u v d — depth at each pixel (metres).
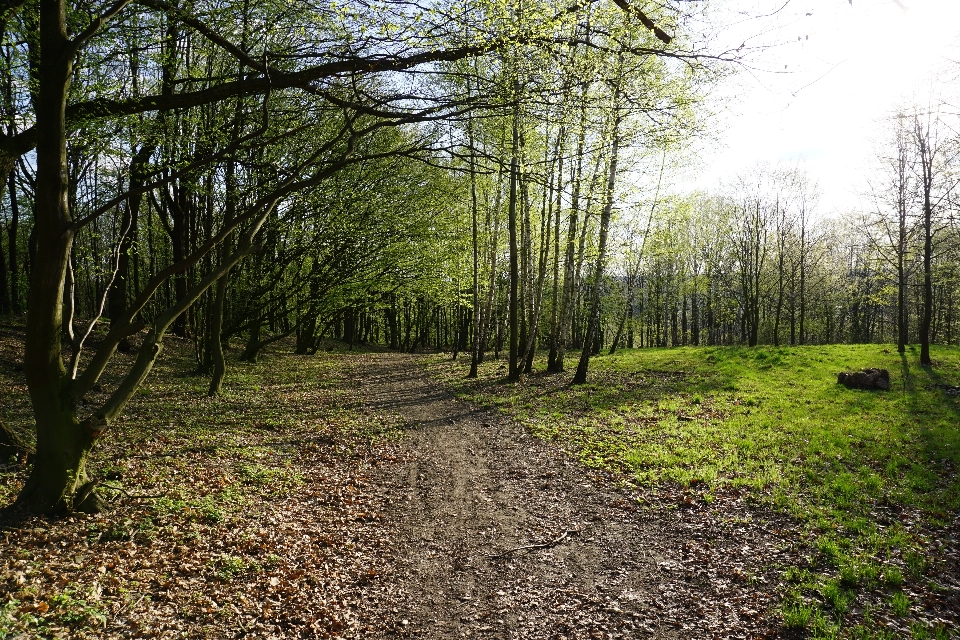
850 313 52.84
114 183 12.98
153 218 20.58
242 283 21.34
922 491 8.57
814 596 5.76
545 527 7.95
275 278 22.58
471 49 6.07
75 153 10.60
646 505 8.49
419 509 8.68
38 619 4.28
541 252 23.72
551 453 11.51
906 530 7.16
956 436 11.33
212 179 16.25
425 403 17.89
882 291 30.62
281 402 16.53
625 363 26.45
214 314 16.52
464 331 53.41
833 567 6.30
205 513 7.17
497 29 5.93
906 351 24.66
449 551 7.21
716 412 14.43
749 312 42.88
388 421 14.90
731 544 7.05
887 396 15.80
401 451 11.98
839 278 47.28
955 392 16.16
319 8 6.71
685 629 5.35
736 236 40.84
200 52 12.62
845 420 13.04
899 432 11.81
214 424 12.64
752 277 44.09
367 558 6.92
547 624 5.53
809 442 11.20
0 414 8.41
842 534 7.09
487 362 29.62
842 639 4.99
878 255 29.42
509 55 6.26
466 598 6.04
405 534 7.73
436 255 25.28
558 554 7.09
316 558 6.67
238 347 31.50
